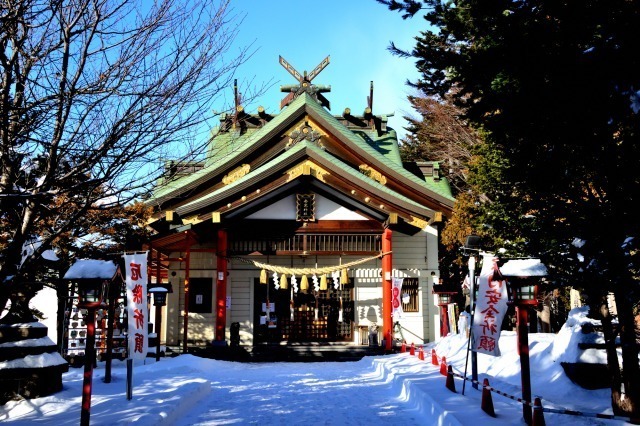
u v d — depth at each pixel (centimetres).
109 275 1044
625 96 697
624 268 869
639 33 654
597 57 695
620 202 844
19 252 886
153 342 2452
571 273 1000
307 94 3184
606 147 851
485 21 909
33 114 810
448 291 2619
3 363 1194
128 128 812
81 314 2038
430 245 3036
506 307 1162
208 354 2591
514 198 1095
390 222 2572
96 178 836
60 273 1720
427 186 3069
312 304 2950
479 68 862
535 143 893
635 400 959
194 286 2927
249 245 2900
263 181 2644
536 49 779
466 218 2819
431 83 1000
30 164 902
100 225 1792
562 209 966
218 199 2598
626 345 970
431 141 4347
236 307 2912
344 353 2658
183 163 973
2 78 848
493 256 1207
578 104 776
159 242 2711
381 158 3078
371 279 2961
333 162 2670
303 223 2709
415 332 2934
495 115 906
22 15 774
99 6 844
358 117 3722
